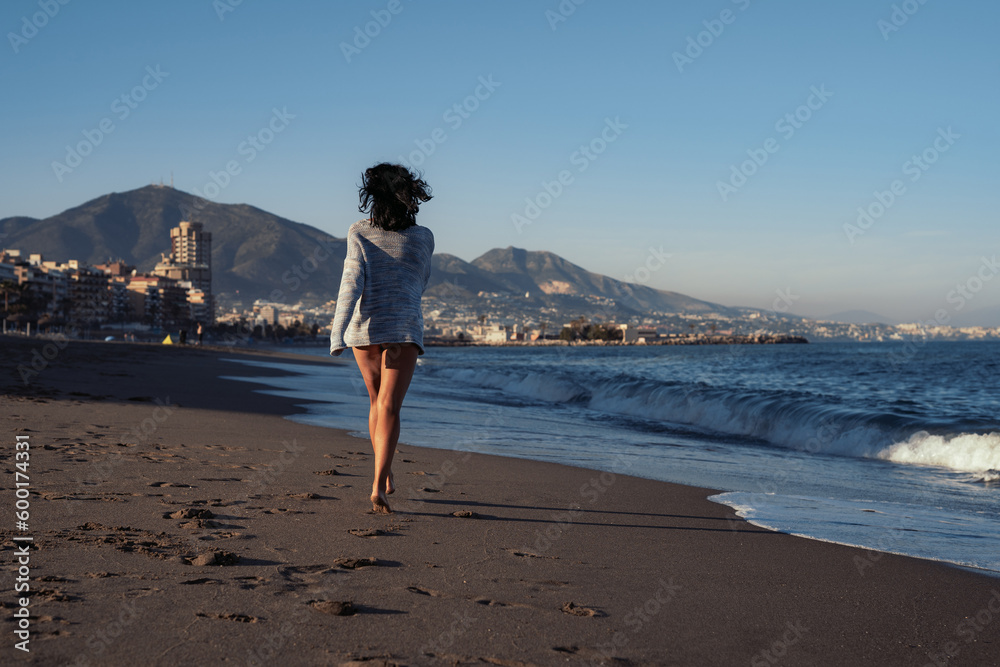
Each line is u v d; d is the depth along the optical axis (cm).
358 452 646
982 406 1427
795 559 342
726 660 211
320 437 744
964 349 9206
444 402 1448
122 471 470
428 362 3678
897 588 299
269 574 266
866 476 699
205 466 514
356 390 1612
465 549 324
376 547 317
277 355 5106
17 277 12612
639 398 1416
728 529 408
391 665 190
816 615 259
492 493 484
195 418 843
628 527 399
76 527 318
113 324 15638
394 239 375
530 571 295
